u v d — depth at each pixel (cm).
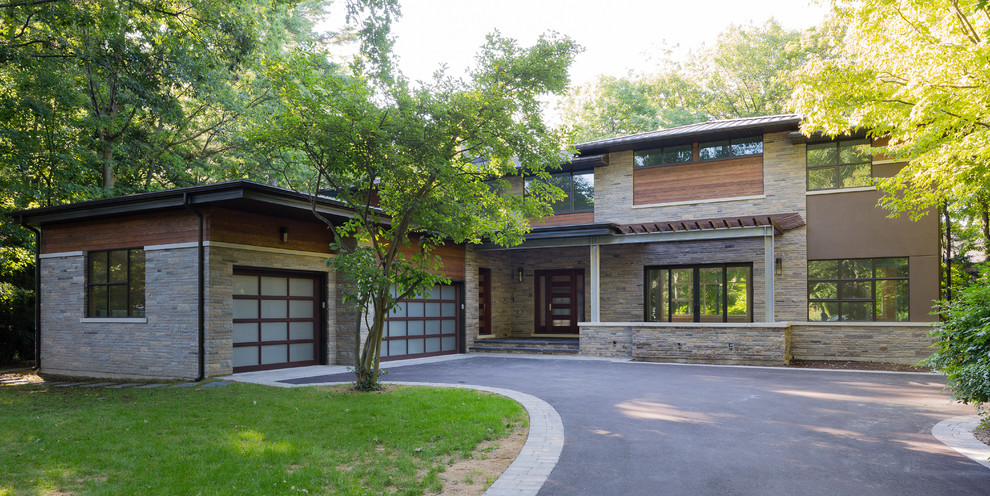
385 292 1002
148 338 1289
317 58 956
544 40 977
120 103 2012
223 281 1248
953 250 2419
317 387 1076
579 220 1953
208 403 917
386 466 588
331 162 955
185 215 1246
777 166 1680
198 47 1703
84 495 498
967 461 610
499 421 779
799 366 1454
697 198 1777
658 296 1870
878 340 1523
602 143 1859
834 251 1602
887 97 994
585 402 947
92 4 1495
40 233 1505
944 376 1248
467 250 1914
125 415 828
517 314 2155
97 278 1396
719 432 744
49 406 945
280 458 605
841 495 512
